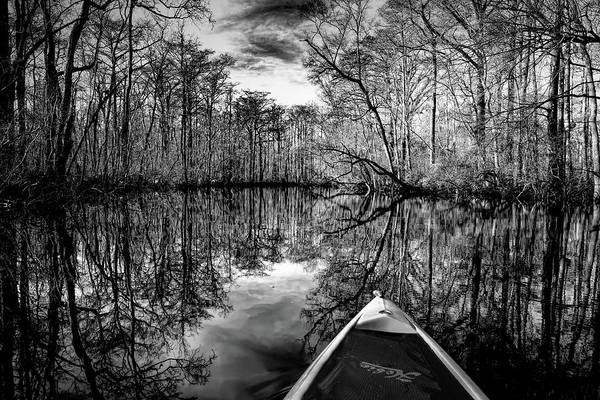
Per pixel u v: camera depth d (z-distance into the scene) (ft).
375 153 97.14
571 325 14.67
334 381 7.98
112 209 53.36
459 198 72.08
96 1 51.37
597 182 51.03
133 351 12.10
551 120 52.01
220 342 12.72
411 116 88.17
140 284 20.17
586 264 25.34
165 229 40.40
